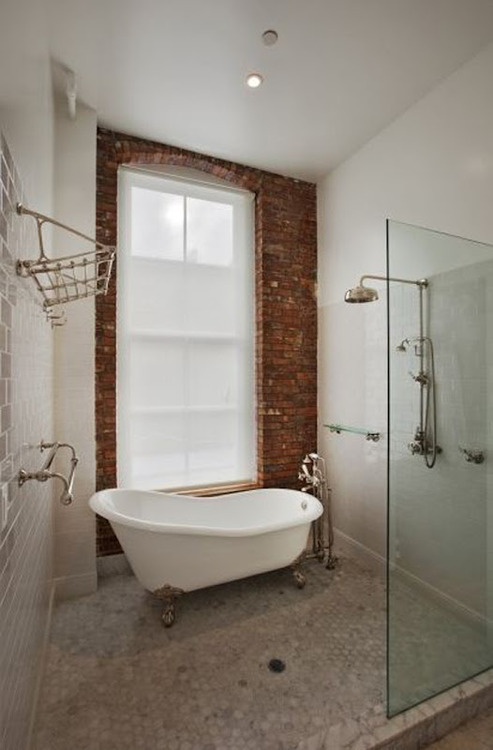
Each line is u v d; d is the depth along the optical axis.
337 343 2.93
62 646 1.81
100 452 2.52
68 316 2.26
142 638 1.87
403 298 1.90
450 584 1.82
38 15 1.50
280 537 2.18
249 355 3.08
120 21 1.74
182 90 2.18
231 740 1.35
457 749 1.41
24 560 1.19
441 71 2.03
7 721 0.97
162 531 1.92
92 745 1.33
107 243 2.52
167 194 2.83
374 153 2.58
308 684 1.59
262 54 1.94
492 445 1.84
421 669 1.58
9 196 0.97
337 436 2.93
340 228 2.90
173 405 2.83
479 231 1.91
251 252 3.09
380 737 1.35
